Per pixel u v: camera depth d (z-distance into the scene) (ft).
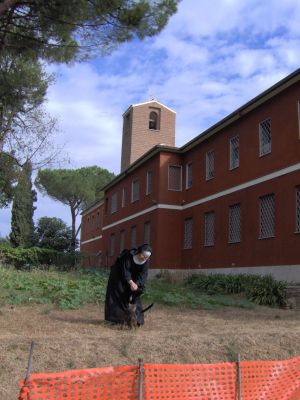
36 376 14.48
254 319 35.94
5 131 76.89
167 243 88.79
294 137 59.31
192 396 16.26
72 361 19.75
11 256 92.17
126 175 113.19
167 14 40.68
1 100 57.26
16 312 32.45
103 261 127.44
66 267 91.50
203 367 16.66
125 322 27.27
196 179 85.66
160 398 15.81
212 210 78.59
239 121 72.28
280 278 59.26
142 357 20.88
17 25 40.98
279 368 18.17
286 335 25.45
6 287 43.04
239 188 70.74
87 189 158.61
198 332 26.73
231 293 58.13
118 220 118.01
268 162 64.08
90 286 46.32
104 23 40.73
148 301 42.57
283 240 59.41
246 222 68.03
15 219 138.10
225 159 75.72
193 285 65.98
